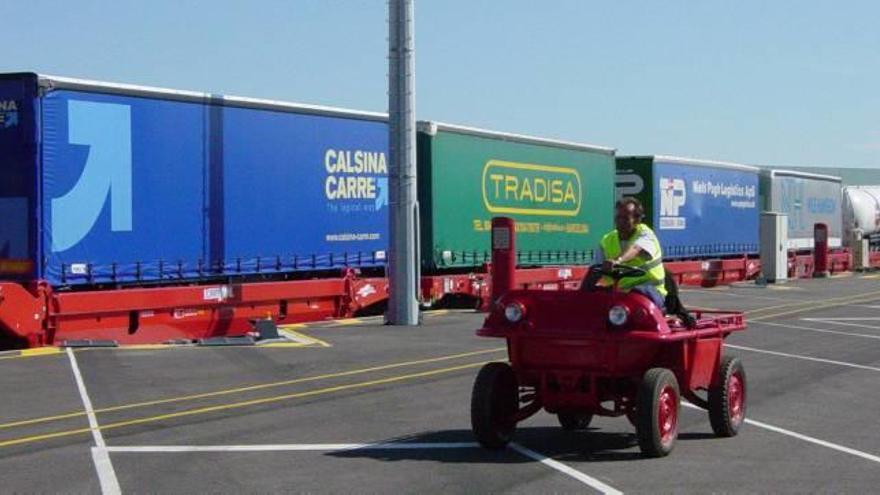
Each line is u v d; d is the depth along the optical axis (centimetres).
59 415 1134
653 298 938
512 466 905
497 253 2347
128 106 1784
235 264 1988
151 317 1827
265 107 2045
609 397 959
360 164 2278
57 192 1678
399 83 2150
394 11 2155
